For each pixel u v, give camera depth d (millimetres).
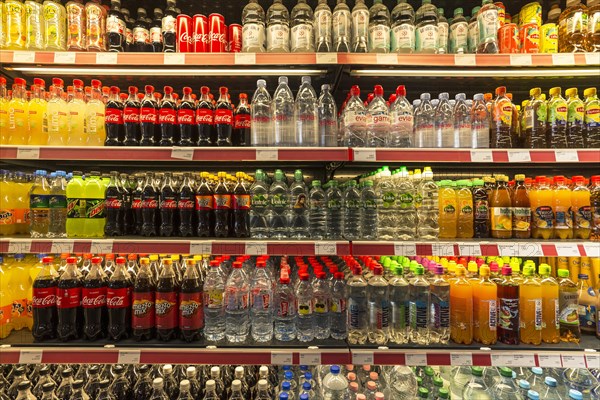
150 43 1891
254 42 1730
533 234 1747
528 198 1737
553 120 1753
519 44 1832
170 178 1844
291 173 2354
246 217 1742
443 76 1896
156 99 1791
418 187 1800
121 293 1638
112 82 2029
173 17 1871
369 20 1924
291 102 1796
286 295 1697
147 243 1565
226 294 1724
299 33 1736
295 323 1746
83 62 1639
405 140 1783
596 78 1966
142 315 1623
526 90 2145
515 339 1628
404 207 1729
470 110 1813
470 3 2092
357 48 1765
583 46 1799
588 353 1553
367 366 1707
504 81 2006
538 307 1642
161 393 1489
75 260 1675
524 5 2023
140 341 1620
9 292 1731
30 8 1711
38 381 1628
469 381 1672
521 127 1846
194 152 1608
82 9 1772
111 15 1803
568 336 1680
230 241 1569
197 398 1640
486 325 1626
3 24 1701
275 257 2352
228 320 1690
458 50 1844
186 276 1663
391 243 1569
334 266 1807
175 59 1652
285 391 1438
